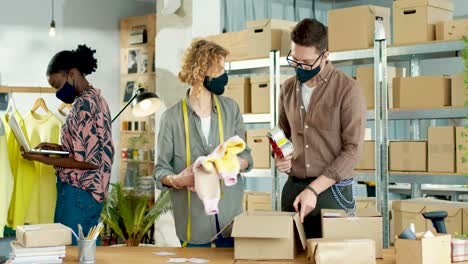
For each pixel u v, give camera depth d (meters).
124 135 8.44
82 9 8.27
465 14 8.74
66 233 2.53
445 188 6.88
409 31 4.65
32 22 7.87
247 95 5.40
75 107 3.53
